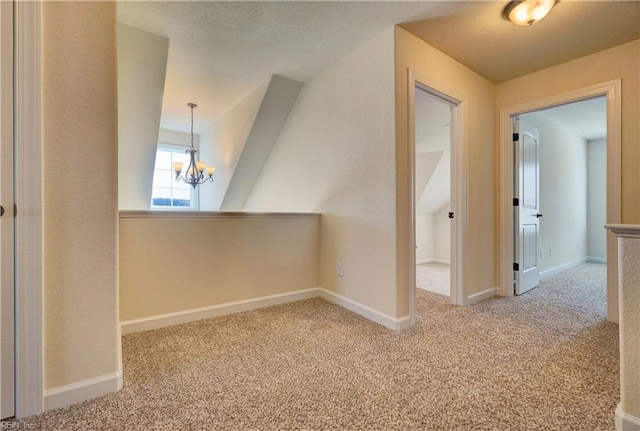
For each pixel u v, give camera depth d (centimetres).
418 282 378
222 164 446
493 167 312
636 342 116
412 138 231
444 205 537
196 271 237
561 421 123
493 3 196
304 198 328
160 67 273
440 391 144
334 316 246
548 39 233
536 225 357
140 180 402
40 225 125
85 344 136
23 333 123
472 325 228
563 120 433
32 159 123
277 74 307
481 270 297
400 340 201
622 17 205
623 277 120
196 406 133
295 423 122
